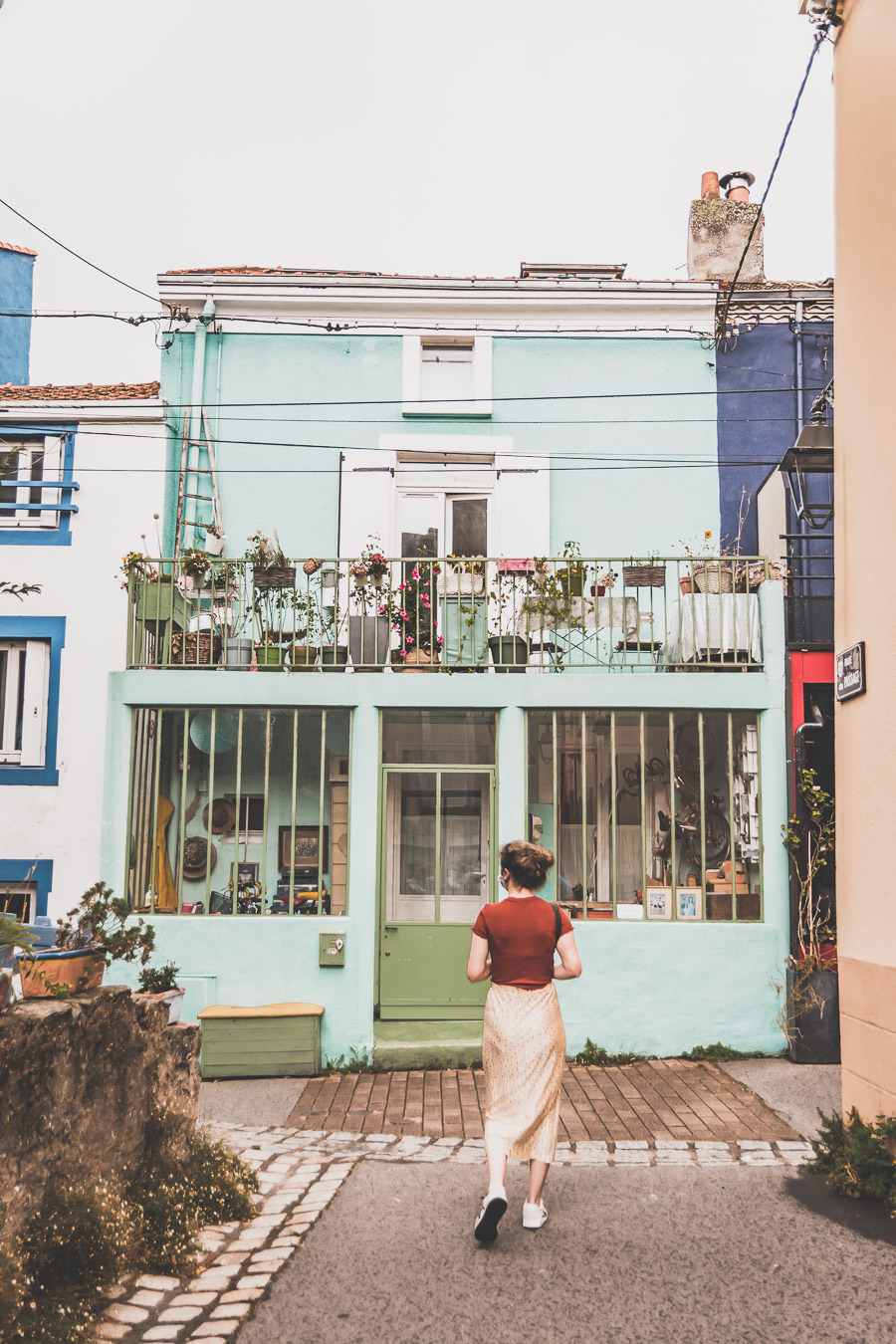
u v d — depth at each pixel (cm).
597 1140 609
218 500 1020
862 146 550
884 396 520
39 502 1006
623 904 848
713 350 1041
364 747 850
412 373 1039
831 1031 787
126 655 909
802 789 827
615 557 934
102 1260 374
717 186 1189
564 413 1037
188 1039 526
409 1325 356
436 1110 686
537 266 1158
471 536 1038
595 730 898
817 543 900
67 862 948
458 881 879
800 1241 430
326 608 889
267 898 911
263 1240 439
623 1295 379
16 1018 373
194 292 1037
